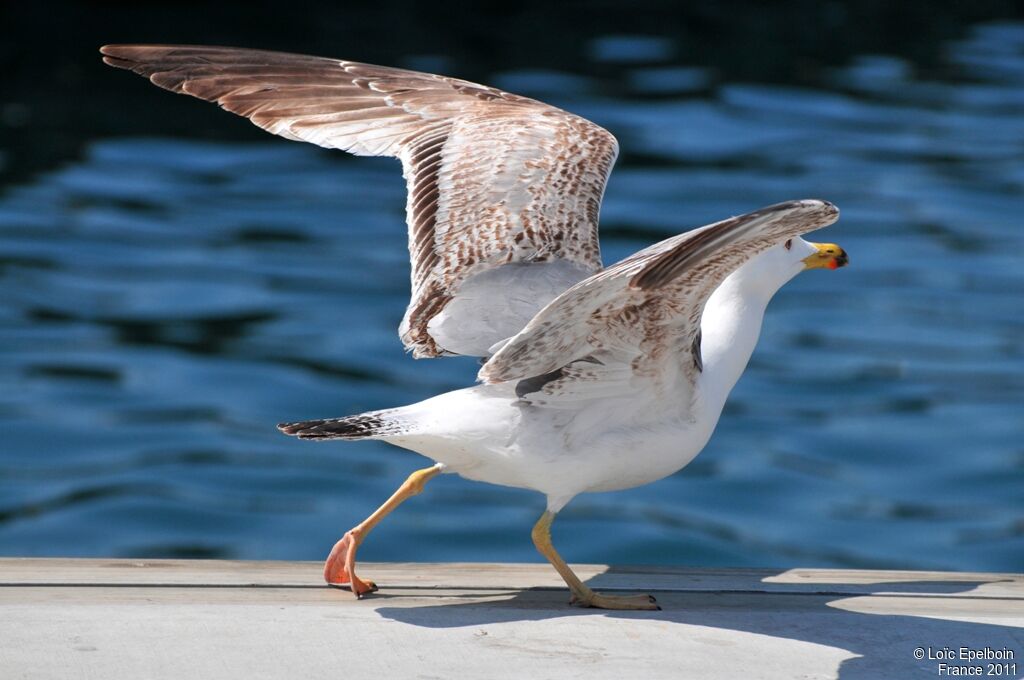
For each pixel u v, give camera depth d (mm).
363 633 6090
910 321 18891
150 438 15281
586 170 7055
